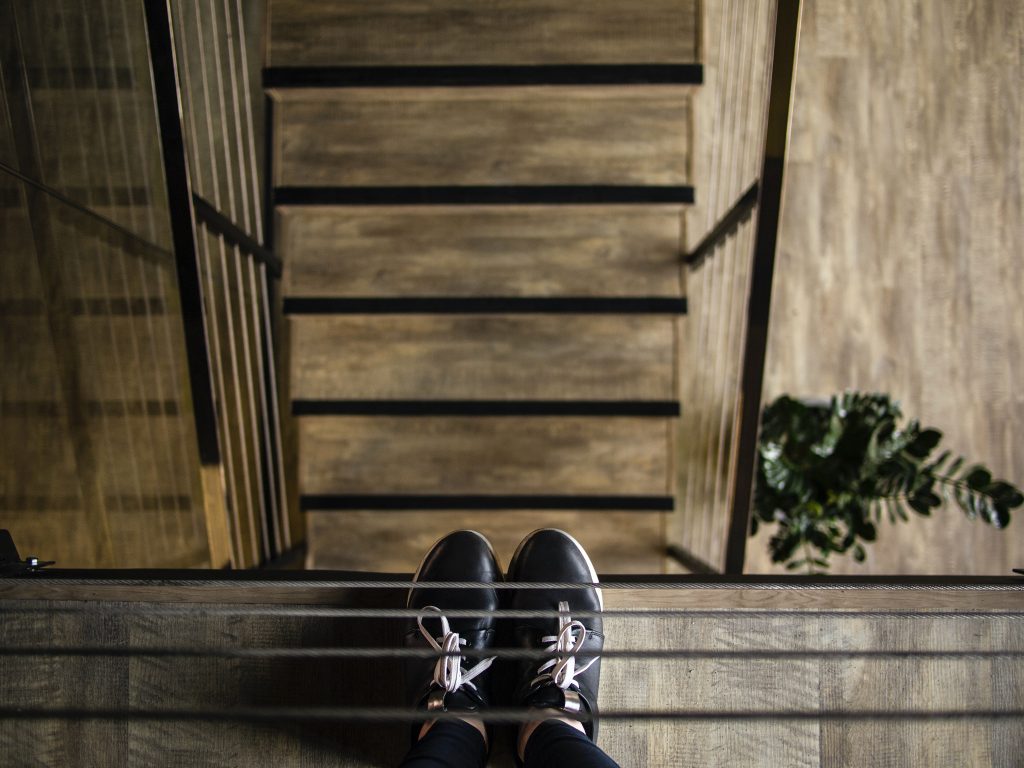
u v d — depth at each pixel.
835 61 2.71
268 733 1.14
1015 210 2.75
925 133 2.72
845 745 1.16
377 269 1.87
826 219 2.73
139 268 1.74
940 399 2.78
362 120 1.83
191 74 1.82
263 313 2.09
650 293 1.86
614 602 1.17
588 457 1.95
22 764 1.12
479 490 1.94
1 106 1.30
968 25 2.70
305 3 1.78
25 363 1.36
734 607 1.15
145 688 1.13
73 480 1.48
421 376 1.90
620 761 1.15
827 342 2.76
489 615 0.70
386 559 2.00
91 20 1.57
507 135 1.83
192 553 1.91
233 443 1.95
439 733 0.98
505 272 1.87
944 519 2.80
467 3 1.78
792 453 2.07
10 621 1.12
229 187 1.57
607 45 1.78
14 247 1.33
